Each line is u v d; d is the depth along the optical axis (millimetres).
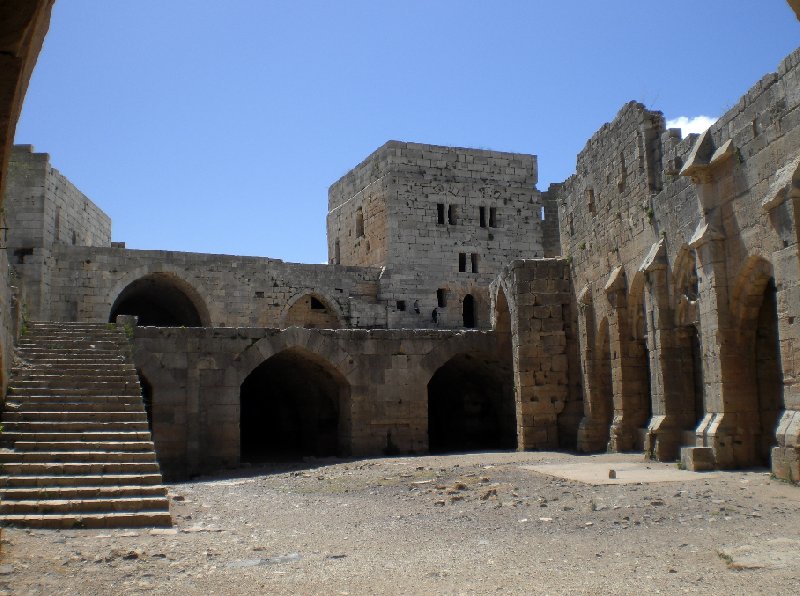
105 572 10758
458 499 17344
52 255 41562
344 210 59906
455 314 53750
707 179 20625
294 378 37188
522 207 56781
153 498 15773
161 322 53188
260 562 11422
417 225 53625
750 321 19750
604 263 28141
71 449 18516
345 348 31969
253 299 46781
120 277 43156
